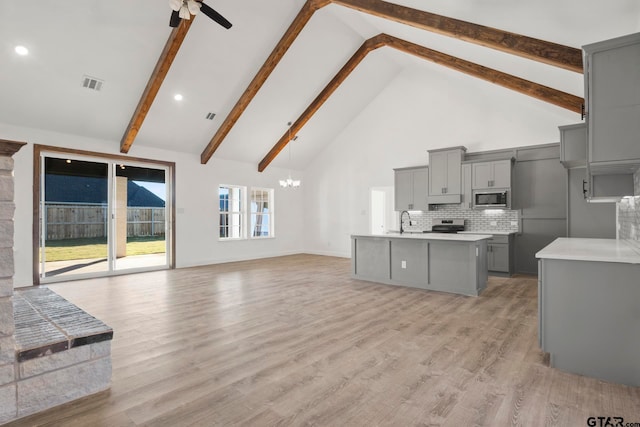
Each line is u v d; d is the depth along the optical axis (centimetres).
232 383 220
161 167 695
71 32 430
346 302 421
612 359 224
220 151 762
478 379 225
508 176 597
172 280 568
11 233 183
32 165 527
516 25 311
